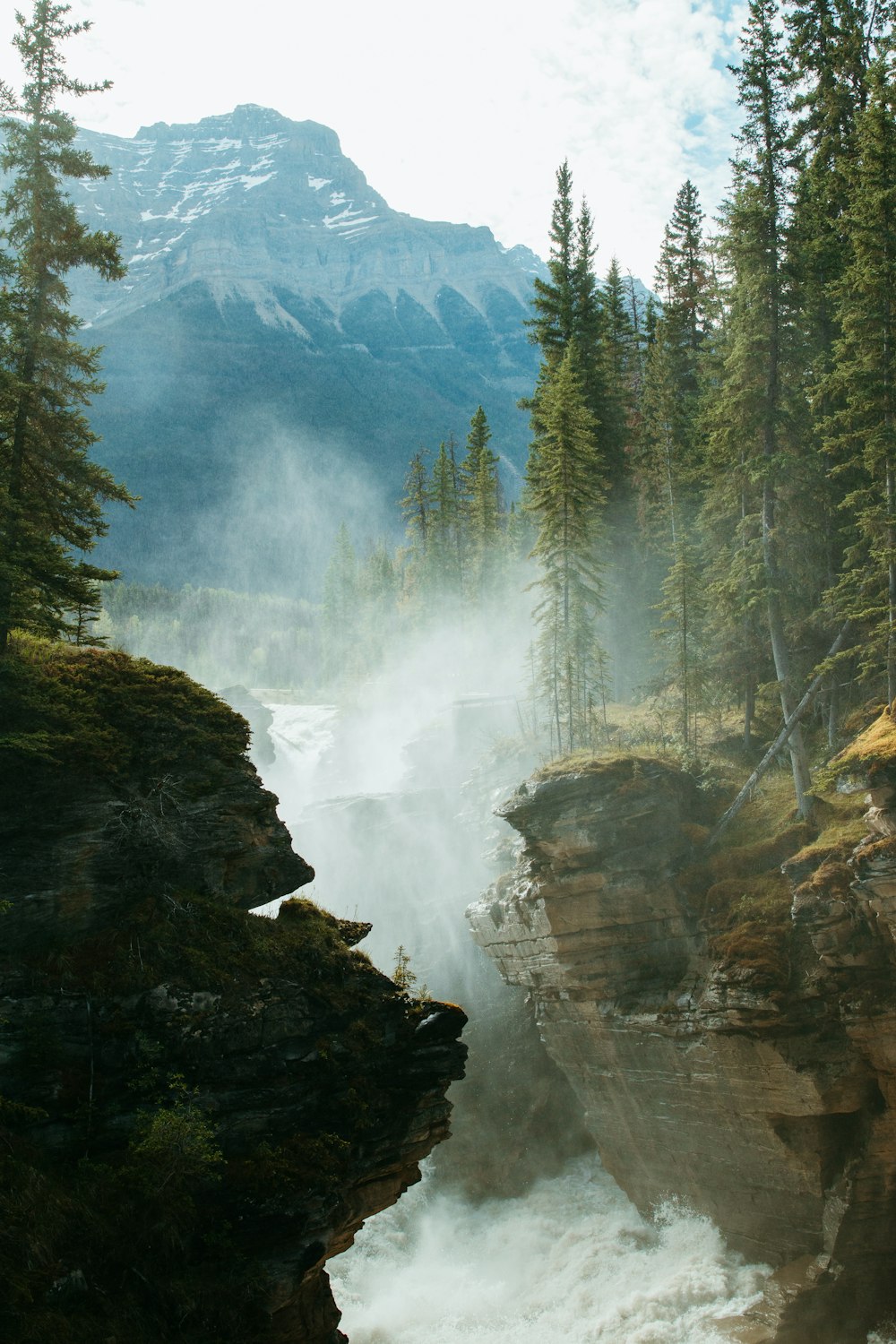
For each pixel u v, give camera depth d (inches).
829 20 1838.1
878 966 1164.5
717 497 1641.2
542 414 2213.3
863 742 1290.6
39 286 975.6
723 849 1405.0
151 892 906.1
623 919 1402.6
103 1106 803.4
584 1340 1323.8
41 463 991.0
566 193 2385.6
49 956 843.4
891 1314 1214.3
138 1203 764.6
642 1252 1454.2
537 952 1503.4
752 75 1459.2
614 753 1509.6
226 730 1009.5
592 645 1902.1
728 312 1640.0
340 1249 919.7
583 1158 1726.1
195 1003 854.5
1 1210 703.1
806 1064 1208.8
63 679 974.4
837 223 1608.0
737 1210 1363.2
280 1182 816.3
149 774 946.1
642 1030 1381.6
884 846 1131.9
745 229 1465.3
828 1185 1245.1
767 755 1437.0
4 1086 780.0
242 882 972.6
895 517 1322.6
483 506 3184.1
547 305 2368.4
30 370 966.4
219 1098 835.4
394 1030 945.5
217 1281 775.7
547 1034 1567.4
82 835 887.7
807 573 1555.1
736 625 1595.7
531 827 1444.4
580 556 1891.0
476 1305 1473.9
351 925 1015.6
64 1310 689.0
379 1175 915.4
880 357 1358.3
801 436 1497.3
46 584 972.6
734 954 1263.5
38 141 975.0
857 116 1433.3
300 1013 894.4
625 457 2310.5
